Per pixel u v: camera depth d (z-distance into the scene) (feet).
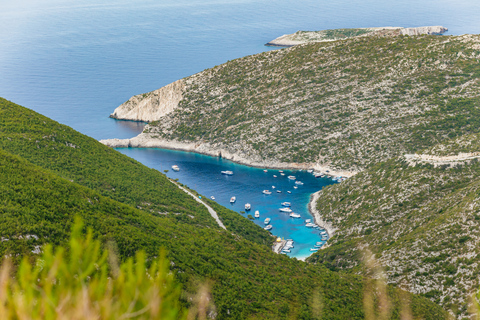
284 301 192.95
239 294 183.52
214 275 188.75
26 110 373.20
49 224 171.73
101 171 343.67
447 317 208.64
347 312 192.75
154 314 25.34
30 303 23.71
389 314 196.44
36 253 146.92
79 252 25.64
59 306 23.91
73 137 374.22
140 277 25.98
